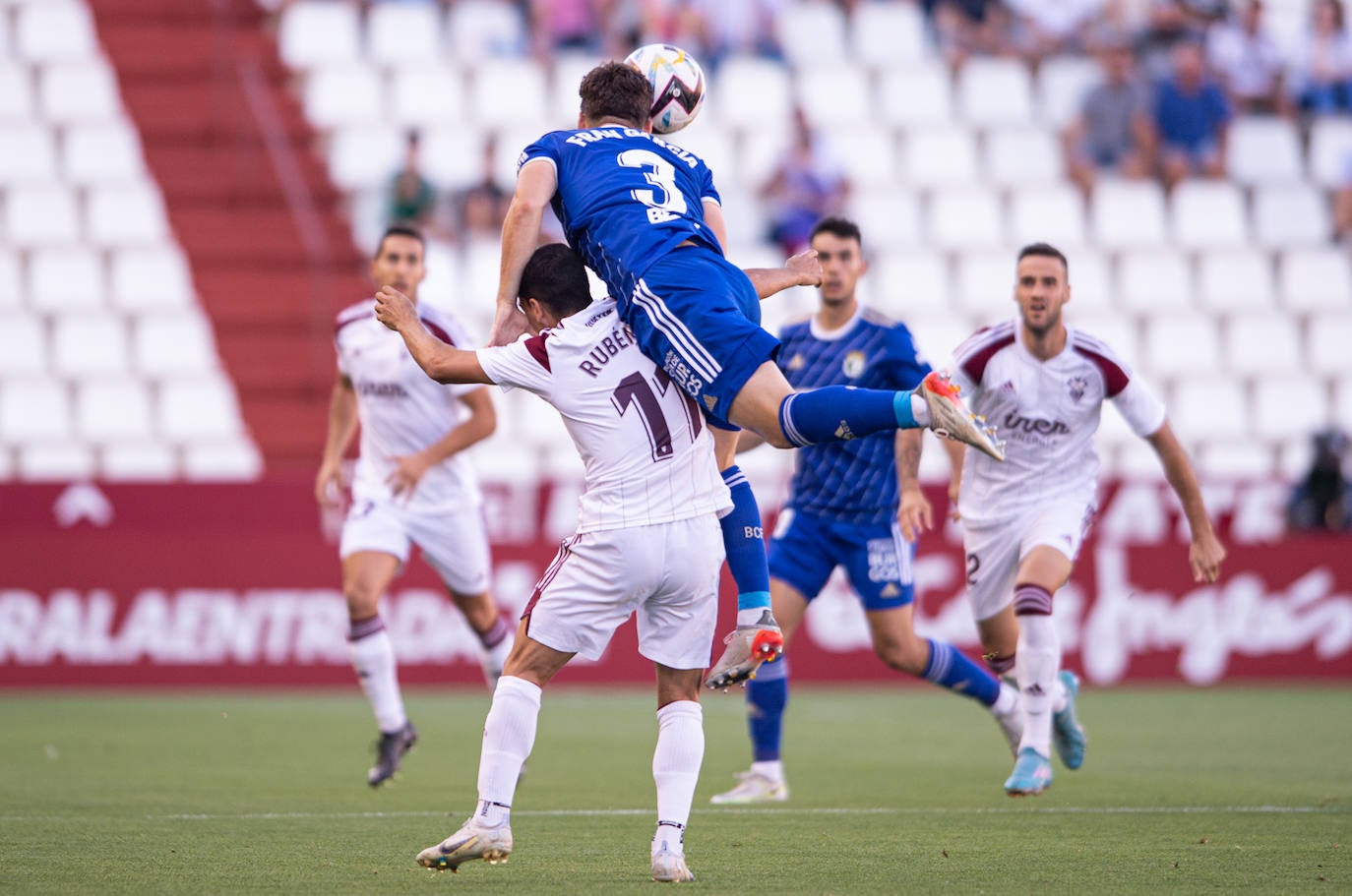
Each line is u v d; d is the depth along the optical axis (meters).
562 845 19.31
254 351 54.28
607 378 16.17
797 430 16.05
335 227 58.78
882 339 25.78
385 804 23.27
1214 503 47.25
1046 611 23.03
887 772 27.94
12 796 23.91
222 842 19.36
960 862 17.98
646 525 16.11
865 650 45.50
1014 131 64.25
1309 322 58.84
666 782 16.73
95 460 50.44
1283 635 45.69
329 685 42.94
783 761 29.55
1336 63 67.50
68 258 55.62
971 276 58.59
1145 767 28.25
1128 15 68.25
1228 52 67.69
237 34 64.94
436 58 65.00
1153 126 64.06
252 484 44.25
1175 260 60.25
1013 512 24.47
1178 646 45.34
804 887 16.22
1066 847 19.14
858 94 65.31
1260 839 19.80
